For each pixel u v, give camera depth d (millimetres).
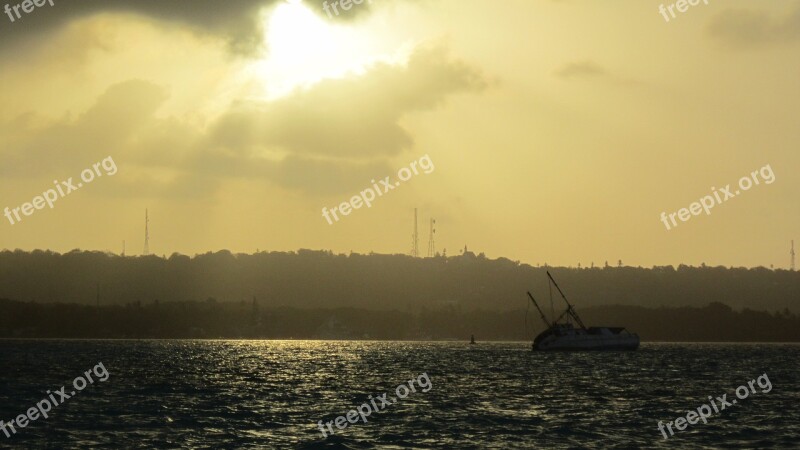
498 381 142125
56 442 75938
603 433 80062
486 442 75125
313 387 132375
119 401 108188
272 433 80250
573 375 158875
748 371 176375
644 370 176750
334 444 74312
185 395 117250
